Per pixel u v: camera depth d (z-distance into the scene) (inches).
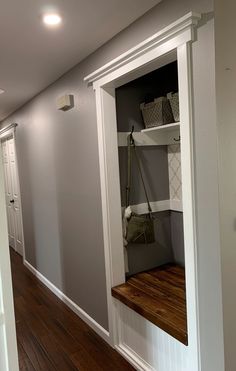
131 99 96.4
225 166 55.4
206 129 55.5
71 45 82.0
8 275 46.9
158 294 84.2
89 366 85.5
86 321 107.7
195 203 58.8
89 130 93.7
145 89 98.9
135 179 97.3
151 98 98.7
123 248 92.4
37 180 143.4
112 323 91.4
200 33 54.8
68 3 61.1
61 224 121.6
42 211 141.2
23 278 155.7
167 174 104.1
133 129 97.0
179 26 56.7
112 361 87.1
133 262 98.4
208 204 56.5
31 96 136.1
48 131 124.7
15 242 204.5
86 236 102.3
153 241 93.7
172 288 87.5
